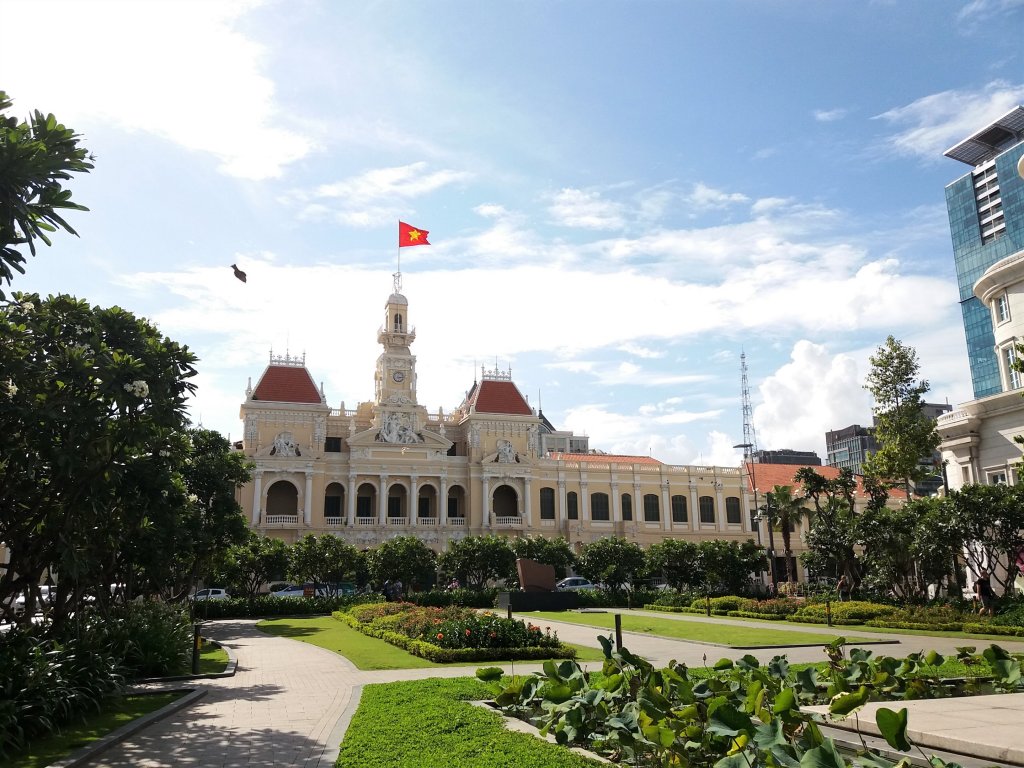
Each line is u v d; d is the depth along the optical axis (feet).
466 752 37.14
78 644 56.39
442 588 199.41
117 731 44.52
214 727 46.85
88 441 54.39
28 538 61.93
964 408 148.05
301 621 144.25
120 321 59.16
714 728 30.76
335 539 181.57
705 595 168.86
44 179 44.34
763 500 308.40
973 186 386.93
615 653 44.39
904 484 178.09
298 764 37.52
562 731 38.52
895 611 119.03
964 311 387.55
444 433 297.33
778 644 90.68
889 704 43.68
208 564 129.39
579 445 519.60
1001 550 119.55
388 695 53.98
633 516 299.17
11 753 39.83
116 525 69.56
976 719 38.96
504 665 74.18
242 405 262.06
